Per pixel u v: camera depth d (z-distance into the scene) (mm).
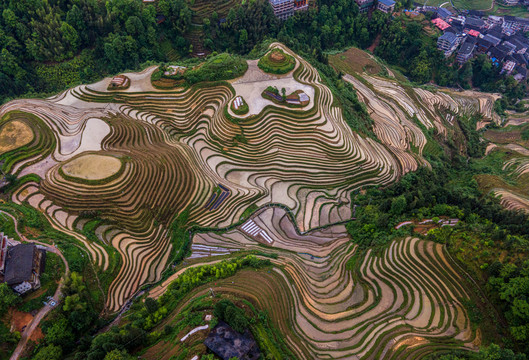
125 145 63500
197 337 35875
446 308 41000
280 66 78500
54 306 39906
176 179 59000
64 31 83188
